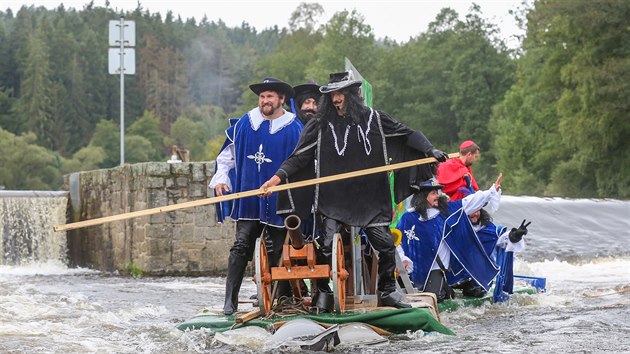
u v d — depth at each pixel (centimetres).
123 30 2594
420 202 1065
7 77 14788
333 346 764
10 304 1155
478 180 7894
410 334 820
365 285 920
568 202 2758
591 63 4666
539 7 4753
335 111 851
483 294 1120
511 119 6731
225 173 903
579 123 4644
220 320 852
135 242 1927
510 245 1091
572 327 888
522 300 1139
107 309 1148
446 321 960
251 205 877
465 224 1074
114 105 14712
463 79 8419
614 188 4872
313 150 850
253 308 927
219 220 913
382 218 846
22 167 10494
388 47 9956
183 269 1861
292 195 850
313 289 841
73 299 1267
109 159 12644
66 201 2288
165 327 927
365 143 845
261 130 891
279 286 854
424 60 8962
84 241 2214
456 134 9019
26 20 15312
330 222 841
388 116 857
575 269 1966
